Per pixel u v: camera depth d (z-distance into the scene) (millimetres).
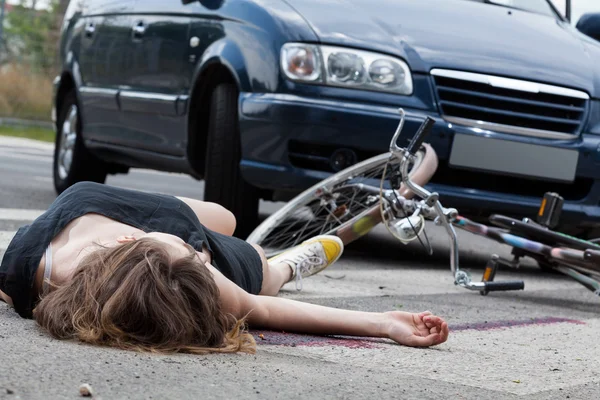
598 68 5871
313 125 5281
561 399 2623
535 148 5531
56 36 22422
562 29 6328
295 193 5570
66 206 3094
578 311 4457
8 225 5508
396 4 5855
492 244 7832
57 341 2672
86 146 7676
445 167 5492
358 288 4492
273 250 4906
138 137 6793
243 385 2389
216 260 3230
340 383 2529
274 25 5500
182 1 6375
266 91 5410
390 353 3035
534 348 3387
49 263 2947
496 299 4586
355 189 4930
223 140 5688
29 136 19141
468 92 5477
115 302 2600
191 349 2664
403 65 5430
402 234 4238
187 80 6156
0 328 2816
